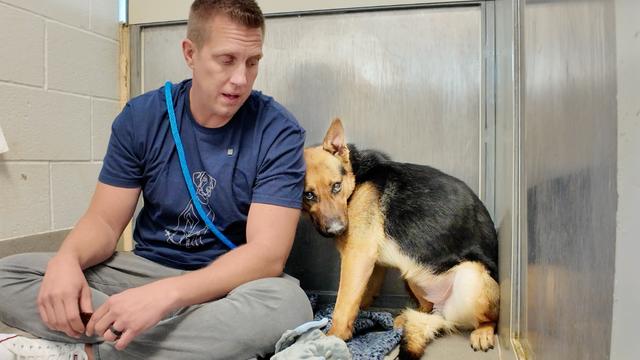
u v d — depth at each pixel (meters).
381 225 1.49
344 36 1.72
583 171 0.58
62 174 1.59
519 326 1.12
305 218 1.73
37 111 1.49
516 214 1.12
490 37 1.61
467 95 1.64
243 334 0.96
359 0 1.68
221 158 1.19
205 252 1.23
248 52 1.09
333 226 1.43
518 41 1.12
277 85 1.77
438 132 1.66
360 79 1.71
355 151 1.56
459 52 1.64
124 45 1.86
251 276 1.03
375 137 1.71
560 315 0.71
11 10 1.39
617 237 0.46
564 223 0.68
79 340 0.98
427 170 1.57
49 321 0.95
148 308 0.88
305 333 0.98
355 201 1.50
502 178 1.41
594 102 0.54
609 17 0.49
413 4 1.65
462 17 1.63
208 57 1.08
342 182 1.48
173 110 1.21
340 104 1.73
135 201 1.25
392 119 1.69
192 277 0.96
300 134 1.23
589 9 0.56
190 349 0.95
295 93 1.76
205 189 1.20
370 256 1.47
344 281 1.45
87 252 1.09
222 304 0.97
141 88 1.87
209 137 1.20
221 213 1.21
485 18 1.62
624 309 0.44
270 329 0.98
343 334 1.39
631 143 0.43
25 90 1.44
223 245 1.23
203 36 1.09
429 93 1.67
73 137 1.64
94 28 1.73
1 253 1.37
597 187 0.52
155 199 1.23
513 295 1.14
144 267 1.21
